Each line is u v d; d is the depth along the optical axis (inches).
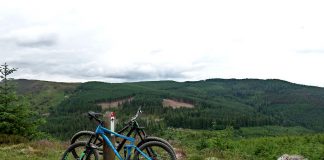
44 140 781.3
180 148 726.5
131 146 345.7
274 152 828.0
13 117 805.2
